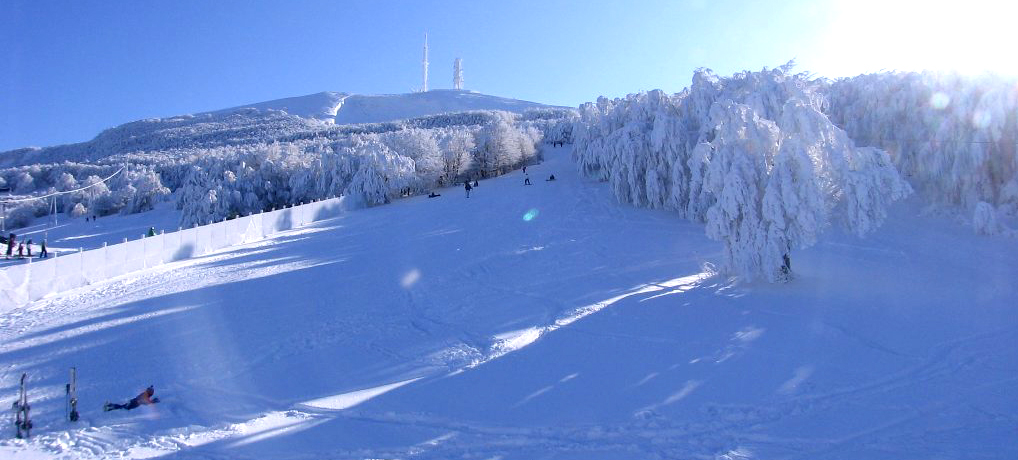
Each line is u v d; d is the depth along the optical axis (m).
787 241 20.11
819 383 12.08
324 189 67.44
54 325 18.44
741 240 20.41
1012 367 12.84
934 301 18.62
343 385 12.34
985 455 8.84
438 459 8.98
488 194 53.84
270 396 11.74
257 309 19.53
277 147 80.31
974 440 9.38
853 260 25.14
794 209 19.45
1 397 12.05
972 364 13.09
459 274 24.48
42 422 10.57
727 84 39.75
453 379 12.65
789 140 19.92
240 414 10.87
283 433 10.01
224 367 13.66
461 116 169.88
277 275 25.83
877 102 41.12
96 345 15.91
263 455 9.19
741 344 14.76
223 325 17.58
